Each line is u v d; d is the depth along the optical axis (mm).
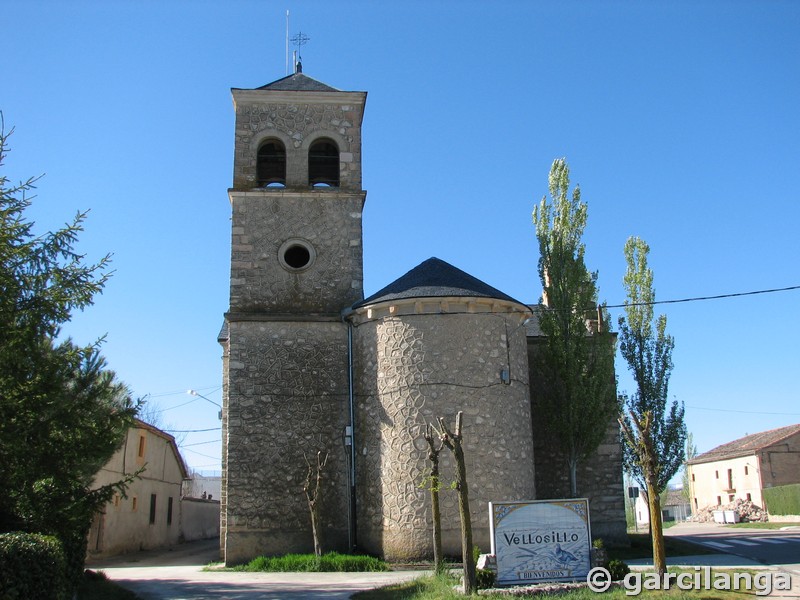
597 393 23609
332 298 22875
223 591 15211
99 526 28047
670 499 82125
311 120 24375
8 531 11578
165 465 37219
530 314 21750
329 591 14758
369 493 20234
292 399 21609
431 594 13281
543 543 14242
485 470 19406
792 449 52781
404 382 19938
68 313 12086
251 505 20781
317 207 23562
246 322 22031
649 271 28703
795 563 18109
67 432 12164
